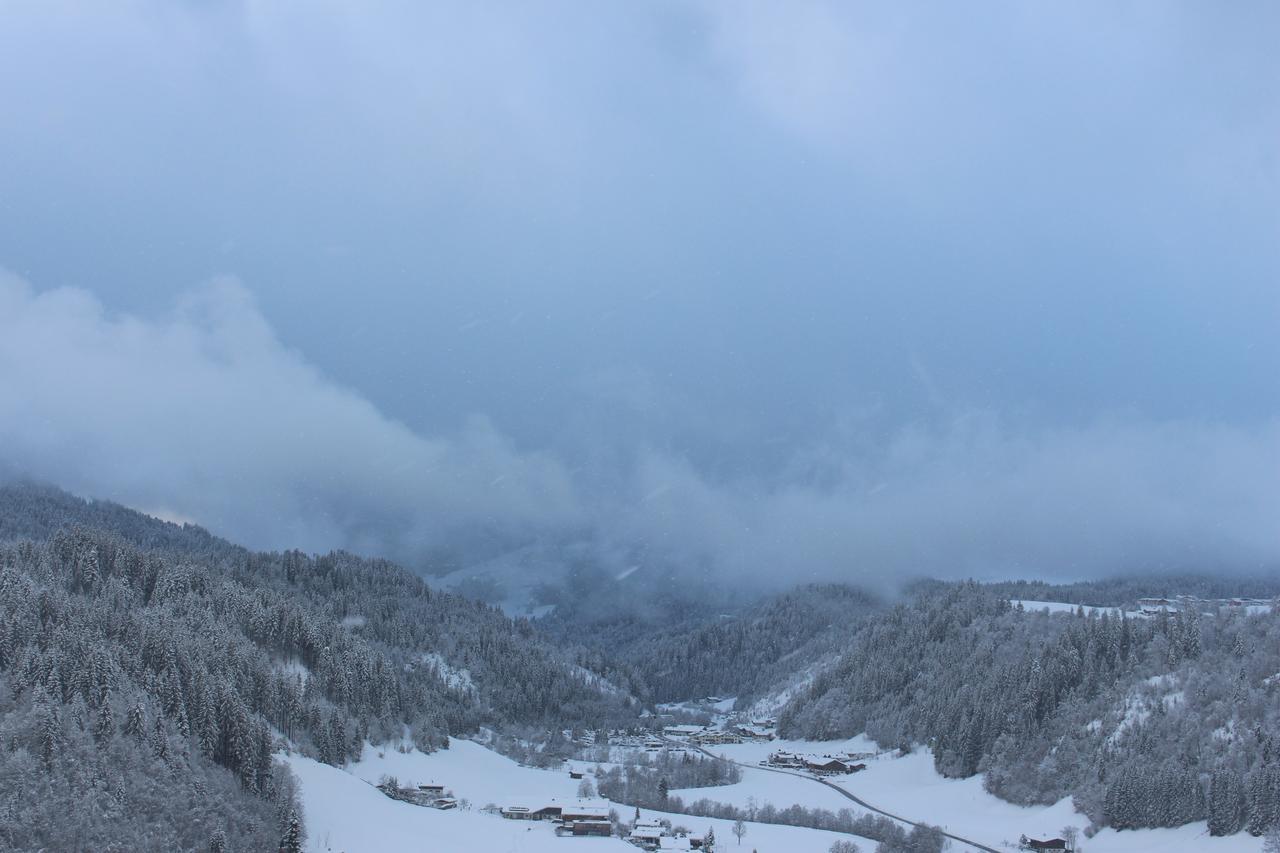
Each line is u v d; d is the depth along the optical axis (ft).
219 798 623.36
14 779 556.51
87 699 630.74
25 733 584.40
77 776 574.97
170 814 592.60
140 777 598.75
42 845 536.42
